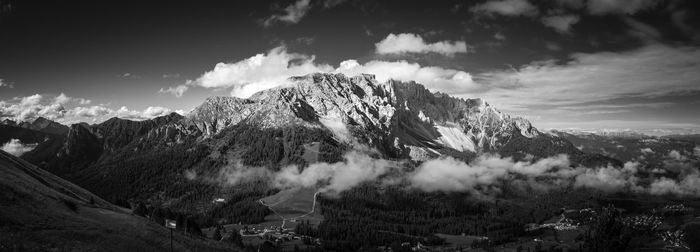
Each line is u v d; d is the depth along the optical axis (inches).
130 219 4628.4
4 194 3676.2
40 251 2802.7
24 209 3533.5
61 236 3233.3
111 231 3811.5
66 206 4426.7
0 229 2933.1
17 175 4968.0
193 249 4301.2
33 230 3164.4
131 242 3708.2
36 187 4694.9
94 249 3213.6
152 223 4950.8
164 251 3868.1
